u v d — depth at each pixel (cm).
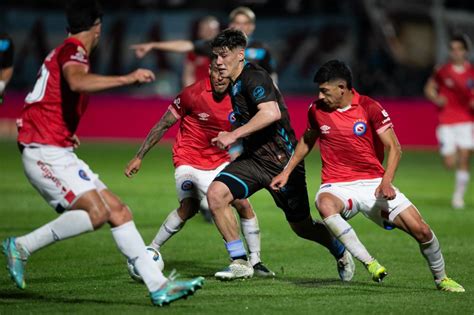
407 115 8244
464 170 4384
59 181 1934
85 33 1958
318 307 2003
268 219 3800
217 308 1978
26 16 9306
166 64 9206
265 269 2483
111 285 2283
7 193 4612
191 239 3250
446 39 8656
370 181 2281
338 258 2406
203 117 2511
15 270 1964
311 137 2302
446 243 3147
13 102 8856
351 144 2259
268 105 2212
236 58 2300
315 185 5206
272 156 2375
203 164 2555
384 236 3344
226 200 2338
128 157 6912
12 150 7444
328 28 8756
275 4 8906
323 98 2231
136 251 1950
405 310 1975
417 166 6581
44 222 3641
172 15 9231
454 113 4453
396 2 8638
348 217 2303
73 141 2005
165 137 8781
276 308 1986
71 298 2095
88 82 1838
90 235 3266
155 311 1931
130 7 9275
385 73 8575
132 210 4044
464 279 2425
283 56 8888
